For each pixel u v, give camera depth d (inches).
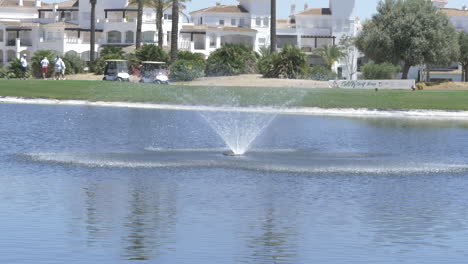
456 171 1031.6
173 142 1393.9
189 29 5880.9
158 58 3649.1
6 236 608.7
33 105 2338.8
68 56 4136.3
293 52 3361.2
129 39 5664.4
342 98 2504.9
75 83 2763.3
